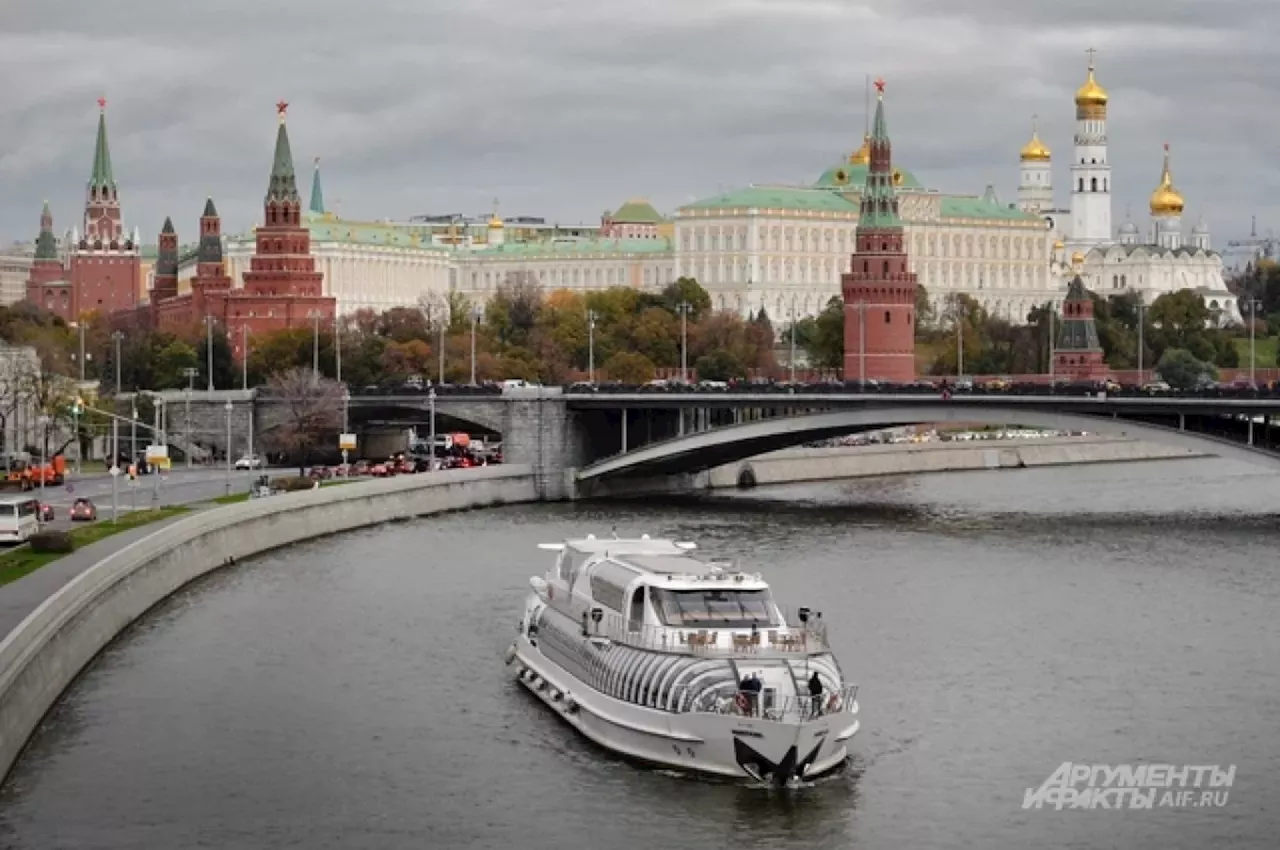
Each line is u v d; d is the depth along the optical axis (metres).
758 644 144.12
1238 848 131.50
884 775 143.62
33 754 146.12
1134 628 194.00
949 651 182.50
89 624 172.12
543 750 148.12
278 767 144.00
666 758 142.88
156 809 135.25
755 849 129.62
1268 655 181.88
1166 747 151.38
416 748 148.62
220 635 184.50
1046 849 130.62
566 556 167.50
